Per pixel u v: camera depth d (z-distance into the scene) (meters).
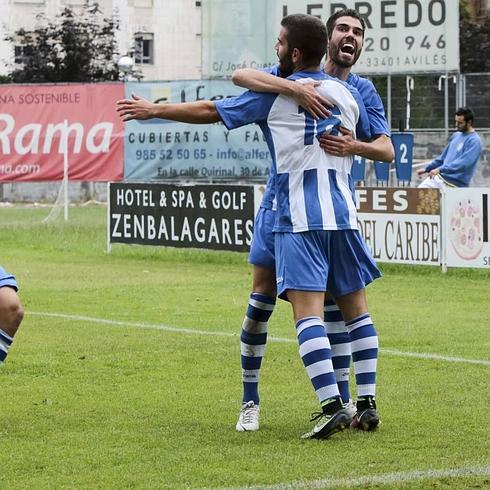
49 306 33.38
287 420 18.55
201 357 24.80
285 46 17.38
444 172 46.97
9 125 67.88
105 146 66.31
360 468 15.29
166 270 43.53
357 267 17.38
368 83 18.59
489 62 126.06
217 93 64.75
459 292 36.12
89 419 18.64
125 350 25.69
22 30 128.75
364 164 50.12
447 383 21.69
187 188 46.72
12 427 18.06
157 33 158.50
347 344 18.39
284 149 16.98
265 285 17.78
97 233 58.44
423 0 62.88
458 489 14.33
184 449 16.50
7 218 72.62
